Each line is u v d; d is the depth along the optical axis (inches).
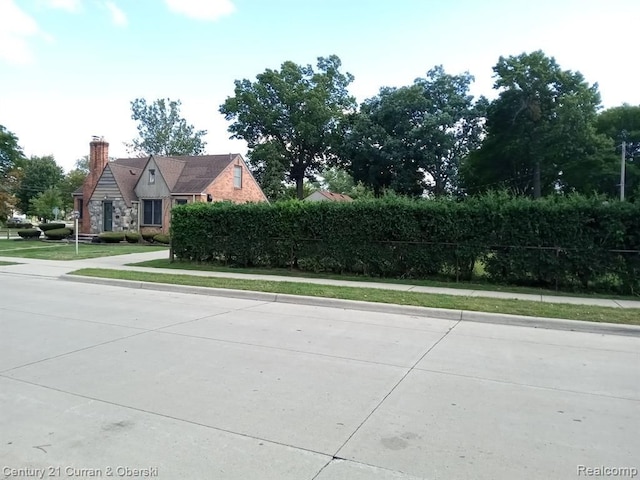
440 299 419.2
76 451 145.5
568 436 160.9
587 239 486.0
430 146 1779.0
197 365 234.5
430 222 546.9
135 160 1615.4
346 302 414.6
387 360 250.2
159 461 139.9
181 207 712.4
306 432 160.7
